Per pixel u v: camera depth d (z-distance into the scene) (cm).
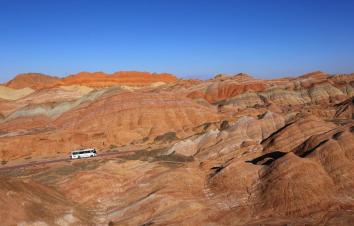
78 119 9788
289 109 12825
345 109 10912
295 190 4416
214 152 7056
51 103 11512
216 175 5175
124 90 11219
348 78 16950
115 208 4800
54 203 4478
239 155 6719
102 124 9488
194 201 4578
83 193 5088
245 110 11788
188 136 9338
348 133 5444
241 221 4200
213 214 4331
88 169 6384
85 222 4369
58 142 8456
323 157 5075
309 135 6562
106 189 5234
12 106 13375
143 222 4322
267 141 6919
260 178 4875
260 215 4278
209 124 9744
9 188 4125
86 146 8662
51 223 4041
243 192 4741
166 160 6956
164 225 4072
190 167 5944
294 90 15625
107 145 8869
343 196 4469
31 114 10900
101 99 10362
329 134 5844
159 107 10056
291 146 6438
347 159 4969
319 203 4319
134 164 6188
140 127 9575
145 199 4694
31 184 4581
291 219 4131
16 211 3903
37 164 7175
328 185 4594
